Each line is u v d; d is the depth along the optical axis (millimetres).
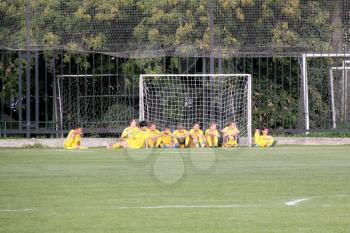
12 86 93500
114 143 82438
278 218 32312
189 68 92938
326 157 64688
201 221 31703
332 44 89688
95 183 45438
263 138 83125
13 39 87688
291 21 89562
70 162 60469
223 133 83188
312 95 92750
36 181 46656
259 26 89250
